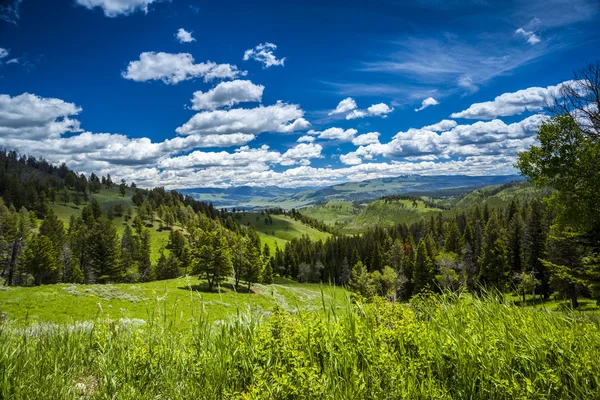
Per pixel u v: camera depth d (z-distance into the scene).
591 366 2.86
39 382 3.30
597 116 19.44
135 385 3.40
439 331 3.70
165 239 149.12
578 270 21.39
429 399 2.71
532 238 50.53
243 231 186.75
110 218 163.62
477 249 86.56
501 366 2.99
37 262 68.75
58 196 191.50
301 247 144.62
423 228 138.12
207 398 3.00
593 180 18.62
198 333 3.92
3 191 166.75
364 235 141.00
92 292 36.69
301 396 2.71
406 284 63.66
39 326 4.68
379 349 3.25
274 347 3.55
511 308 4.09
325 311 3.90
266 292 51.25
